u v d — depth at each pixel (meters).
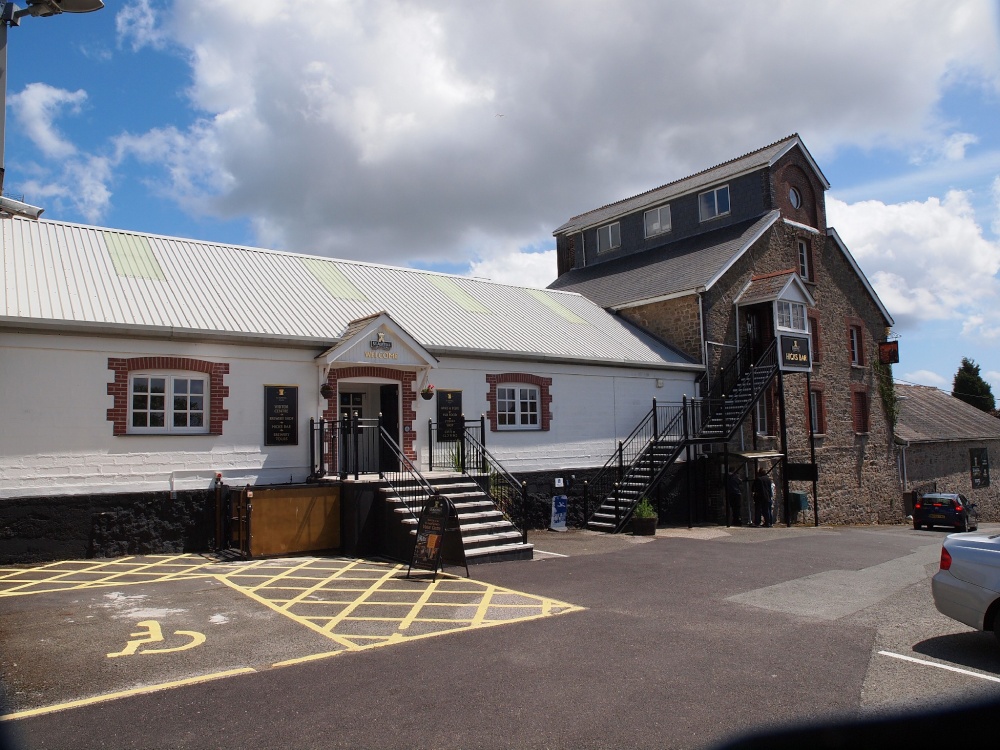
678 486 20.66
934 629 7.98
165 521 12.57
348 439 15.46
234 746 5.00
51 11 8.84
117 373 12.38
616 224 30.64
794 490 24.80
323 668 6.62
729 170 26.56
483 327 18.52
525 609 8.91
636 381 20.45
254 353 13.82
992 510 35.50
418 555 11.17
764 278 23.58
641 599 9.50
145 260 15.45
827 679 6.27
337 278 18.47
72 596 9.41
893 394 30.11
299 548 12.71
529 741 5.05
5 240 14.12
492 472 15.80
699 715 5.47
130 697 5.90
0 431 11.30
